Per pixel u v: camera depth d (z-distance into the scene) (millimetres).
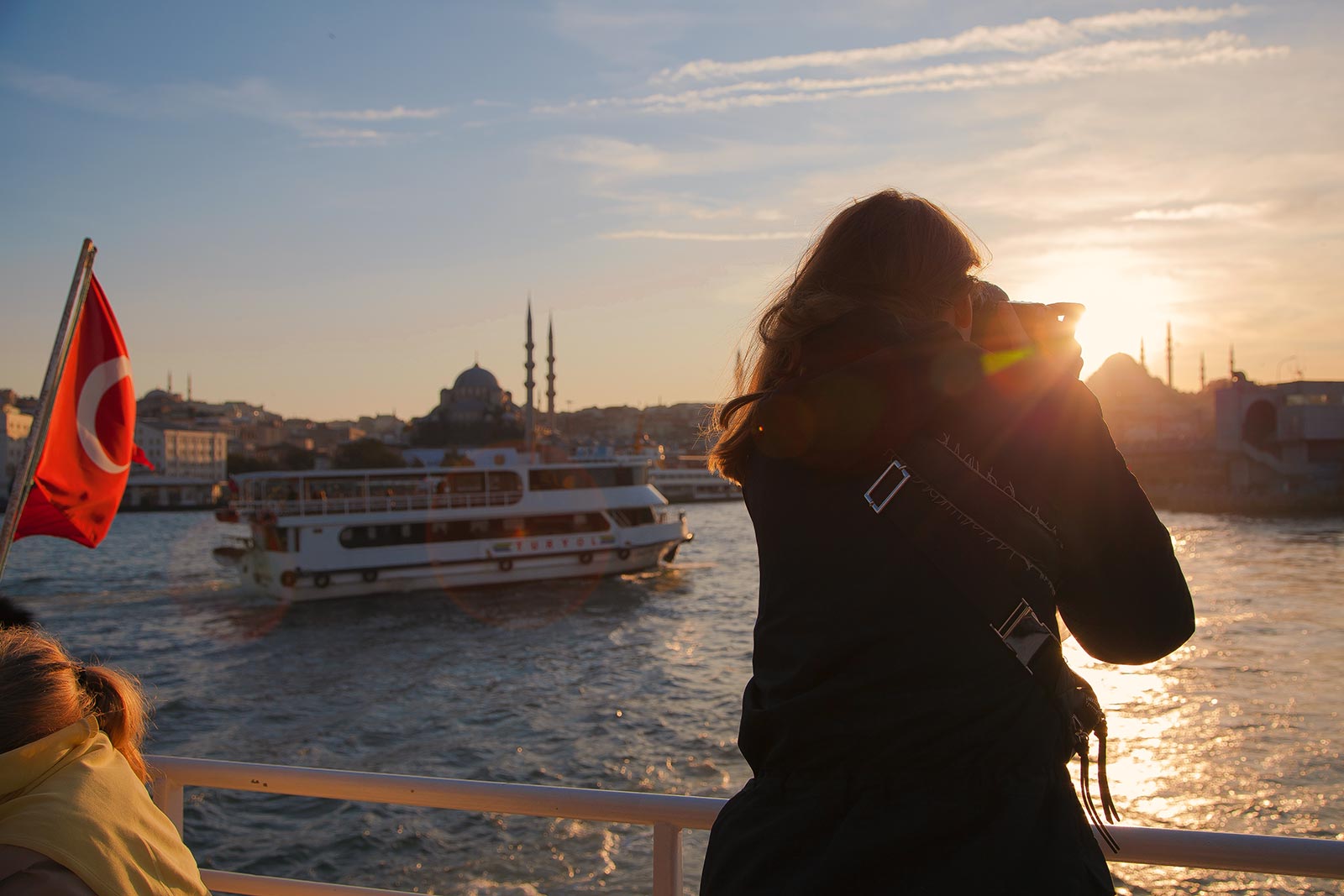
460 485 42906
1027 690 1661
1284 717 18375
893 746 1630
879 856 1579
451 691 23969
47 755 2203
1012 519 1665
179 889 2266
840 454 1724
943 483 1679
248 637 33031
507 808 2893
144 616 38125
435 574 41656
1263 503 95625
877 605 1680
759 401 1837
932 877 1570
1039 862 1585
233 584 49156
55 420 9555
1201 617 30734
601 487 45031
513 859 12430
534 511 43531
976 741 1619
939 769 1626
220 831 13812
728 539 78875
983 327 1938
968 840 1591
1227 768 15445
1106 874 1666
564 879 11797
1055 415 1711
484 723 20641
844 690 1673
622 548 45000
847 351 1811
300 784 3152
